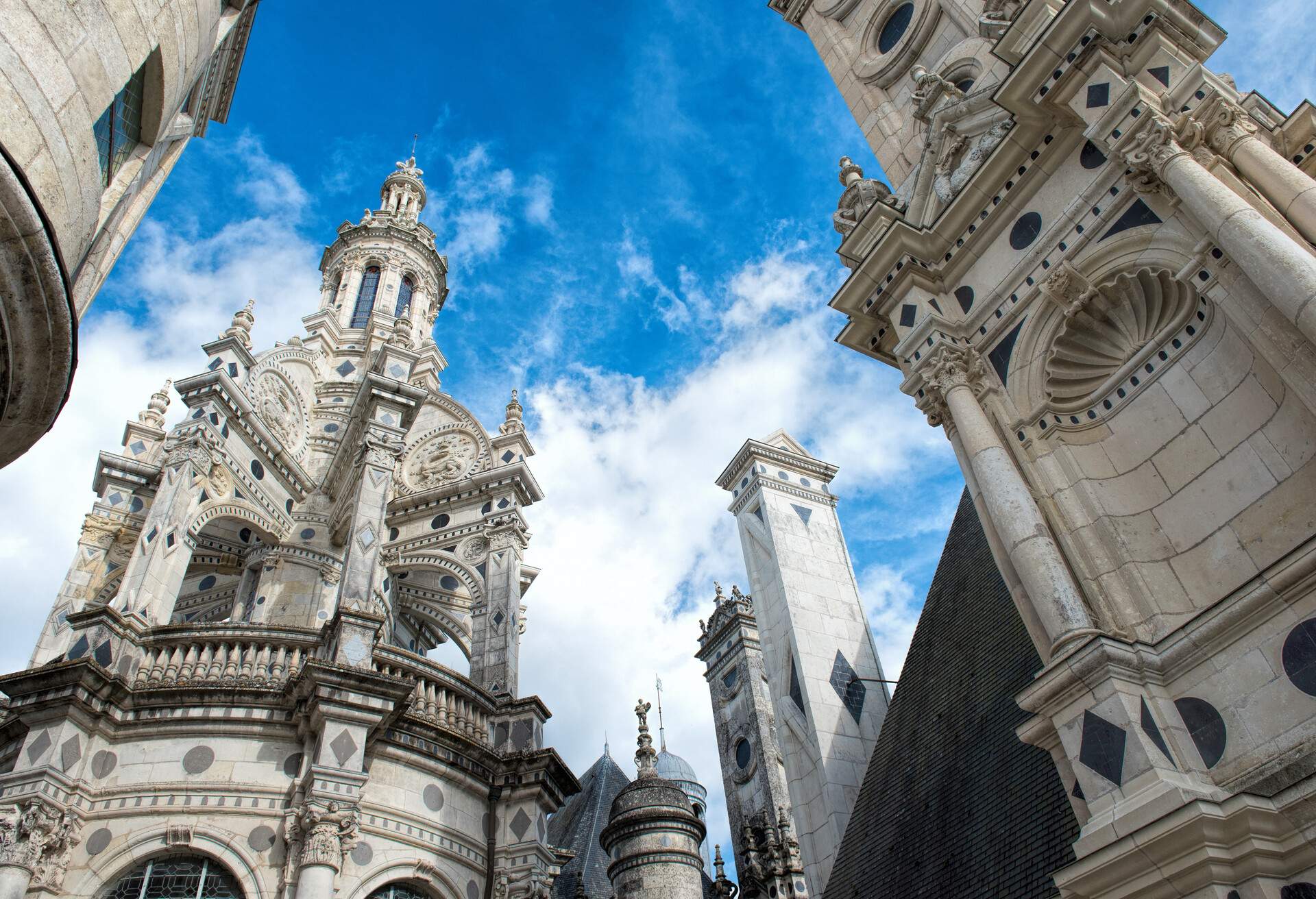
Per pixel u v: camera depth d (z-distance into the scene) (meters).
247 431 22.56
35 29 8.27
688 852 23.66
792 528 31.02
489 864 16.91
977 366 15.12
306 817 14.37
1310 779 9.14
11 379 8.71
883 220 17.84
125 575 17.23
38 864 13.34
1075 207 14.41
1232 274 11.53
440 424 27.78
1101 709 10.68
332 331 31.00
